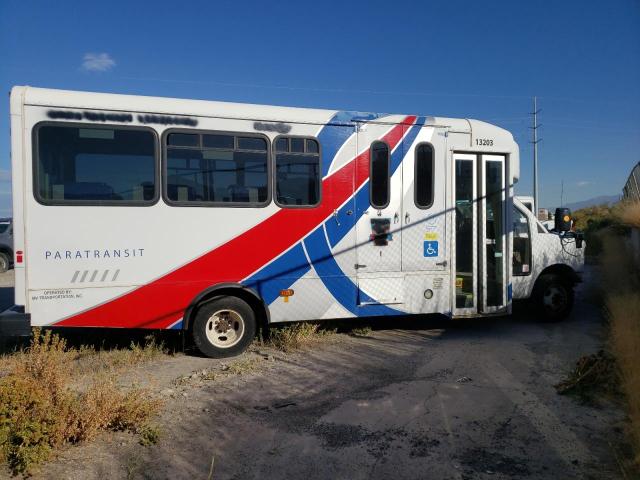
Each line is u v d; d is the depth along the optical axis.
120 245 5.98
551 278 8.51
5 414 3.64
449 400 5.07
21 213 5.64
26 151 5.65
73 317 5.82
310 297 6.78
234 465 3.77
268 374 5.83
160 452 3.92
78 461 3.71
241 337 6.51
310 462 3.83
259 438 4.21
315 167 6.77
